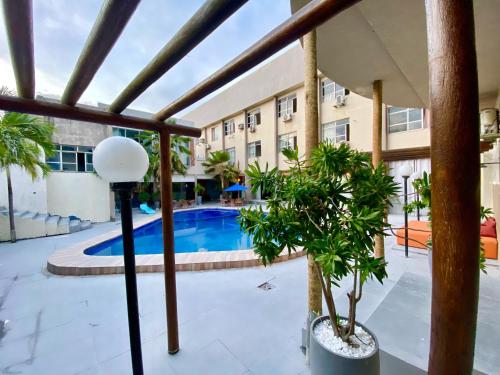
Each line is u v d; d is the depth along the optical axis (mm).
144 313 2932
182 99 1731
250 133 16484
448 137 546
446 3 551
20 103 1468
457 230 547
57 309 3080
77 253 5195
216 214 13930
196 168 16531
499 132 4156
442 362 589
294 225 1484
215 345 2326
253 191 1739
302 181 1496
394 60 3295
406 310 2316
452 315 566
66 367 2096
